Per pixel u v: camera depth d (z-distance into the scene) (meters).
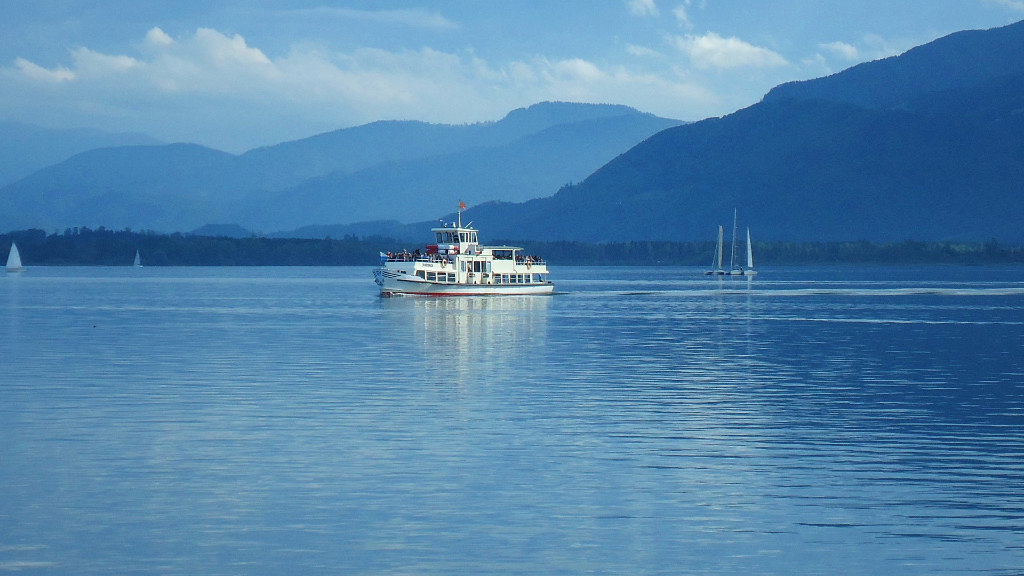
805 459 58.81
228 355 116.44
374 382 91.38
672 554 42.41
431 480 53.59
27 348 125.50
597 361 110.62
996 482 53.50
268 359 111.88
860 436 65.69
